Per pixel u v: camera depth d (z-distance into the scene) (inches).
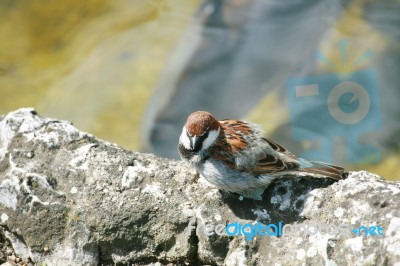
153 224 282.4
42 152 300.2
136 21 636.7
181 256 279.3
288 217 275.4
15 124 308.5
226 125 293.4
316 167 285.1
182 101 566.9
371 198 264.2
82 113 568.4
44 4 648.4
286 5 615.8
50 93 581.3
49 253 286.8
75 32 634.2
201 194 288.4
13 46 625.0
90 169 294.2
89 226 283.7
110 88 582.9
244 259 269.4
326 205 271.4
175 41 608.7
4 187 288.2
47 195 288.2
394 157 514.6
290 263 261.9
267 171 280.2
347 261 252.5
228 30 608.1
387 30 578.6
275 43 587.8
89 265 284.8
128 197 286.5
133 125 556.7
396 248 245.4
